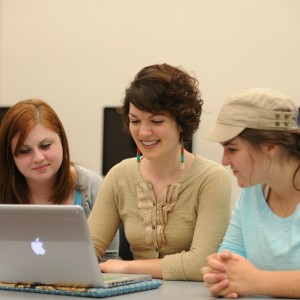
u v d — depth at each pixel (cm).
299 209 229
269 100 219
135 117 271
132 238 292
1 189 335
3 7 620
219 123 223
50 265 219
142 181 292
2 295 219
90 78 589
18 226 219
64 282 220
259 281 214
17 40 618
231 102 222
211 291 217
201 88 539
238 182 227
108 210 302
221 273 216
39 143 315
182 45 548
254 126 217
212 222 274
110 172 306
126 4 571
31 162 317
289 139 220
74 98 595
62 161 330
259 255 238
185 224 283
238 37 526
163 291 229
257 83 520
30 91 615
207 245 269
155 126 269
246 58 523
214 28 534
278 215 237
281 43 511
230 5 527
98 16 583
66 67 598
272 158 223
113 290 215
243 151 220
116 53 577
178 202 284
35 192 335
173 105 267
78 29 592
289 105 221
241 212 249
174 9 551
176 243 283
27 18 614
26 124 312
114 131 475
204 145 533
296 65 507
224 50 531
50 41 605
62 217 209
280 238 232
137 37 567
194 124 281
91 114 589
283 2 509
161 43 557
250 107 218
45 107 322
